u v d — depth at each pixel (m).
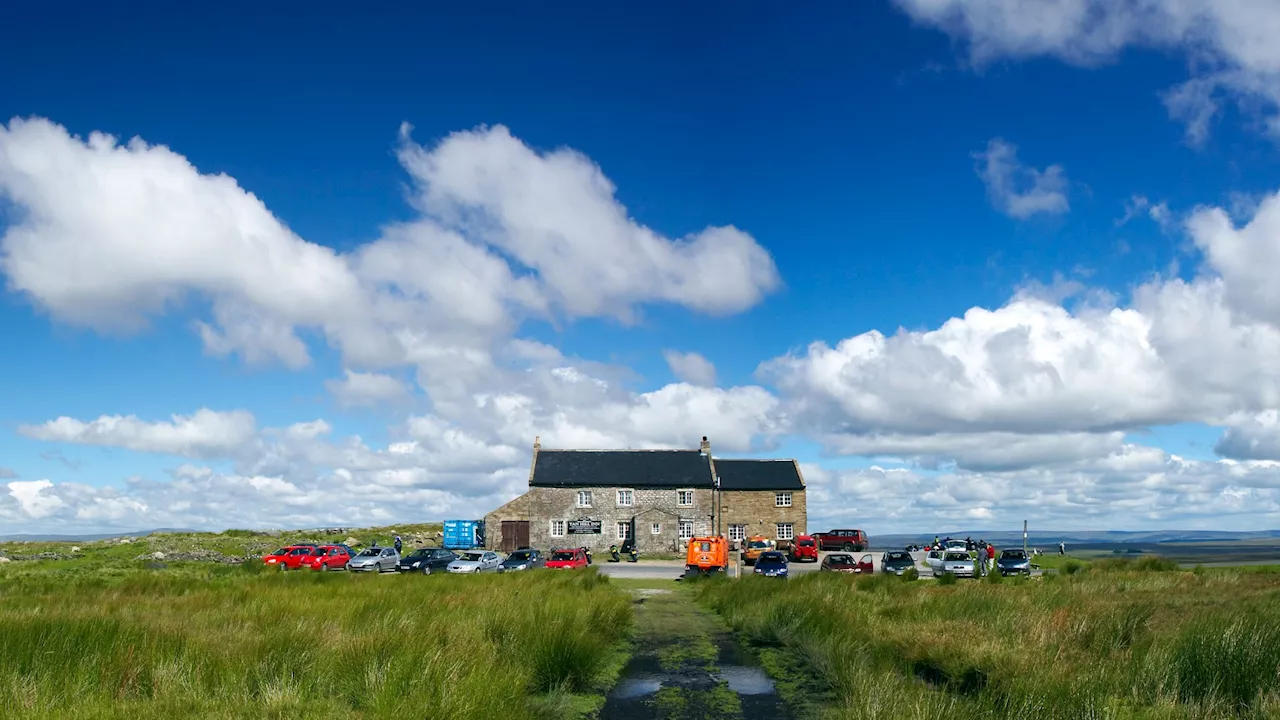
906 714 10.34
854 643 16.25
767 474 80.69
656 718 12.77
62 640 13.31
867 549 76.94
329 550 52.06
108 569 43.00
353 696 11.52
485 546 73.56
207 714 10.15
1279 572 38.25
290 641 13.70
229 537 76.31
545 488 74.50
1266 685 11.09
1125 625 15.98
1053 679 11.46
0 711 9.84
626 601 25.19
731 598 27.12
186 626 16.30
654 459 78.62
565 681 14.00
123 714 9.97
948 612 20.42
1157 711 10.36
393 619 17.62
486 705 10.52
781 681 15.45
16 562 48.09
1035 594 23.84
